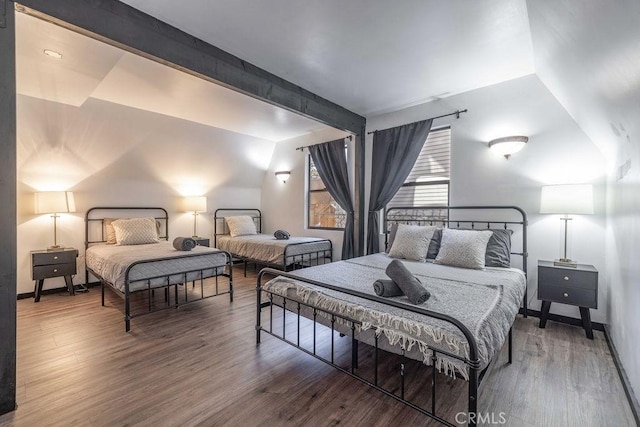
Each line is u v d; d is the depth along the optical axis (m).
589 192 2.46
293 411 1.55
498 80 3.04
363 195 4.25
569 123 2.72
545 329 2.61
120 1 1.87
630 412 1.55
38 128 3.31
